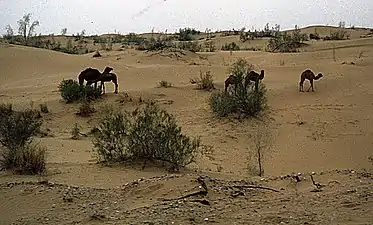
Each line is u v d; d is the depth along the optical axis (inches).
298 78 1304.1
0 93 1315.2
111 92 1191.6
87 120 978.1
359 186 379.6
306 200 342.6
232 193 366.9
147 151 553.3
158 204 337.1
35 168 491.8
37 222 309.9
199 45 3014.3
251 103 938.1
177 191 363.6
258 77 999.0
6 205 350.6
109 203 350.9
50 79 1546.5
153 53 2098.9
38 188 392.2
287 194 365.7
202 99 1084.5
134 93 1142.3
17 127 586.2
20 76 1685.5
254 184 403.2
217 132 863.1
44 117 1004.6
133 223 293.1
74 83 1162.0
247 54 2201.0
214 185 386.3
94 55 2295.8
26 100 1168.8
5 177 460.8
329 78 1222.9
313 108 966.4
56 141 758.5
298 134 835.4
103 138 578.2
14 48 1998.0
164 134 561.6
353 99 1016.2
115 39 4318.4
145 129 561.6
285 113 948.0
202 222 292.5
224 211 317.7
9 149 550.6
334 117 912.3
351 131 842.2
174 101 1084.5
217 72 1480.1
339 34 3659.0
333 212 309.3
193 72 1476.4
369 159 690.2
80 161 577.3
